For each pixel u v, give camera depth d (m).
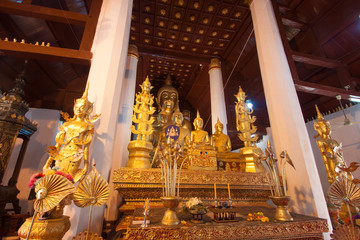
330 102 7.26
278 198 2.48
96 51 3.90
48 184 1.95
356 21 5.81
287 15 7.20
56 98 8.09
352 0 5.64
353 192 2.46
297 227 2.32
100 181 2.32
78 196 2.22
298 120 4.02
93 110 3.38
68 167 2.59
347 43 6.31
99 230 3.14
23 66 6.35
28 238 1.79
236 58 8.73
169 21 7.29
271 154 2.88
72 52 3.88
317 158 7.20
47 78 7.46
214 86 8.16
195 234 2.02
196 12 6.98
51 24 6.37
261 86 8.57
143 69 9.34
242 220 2.38
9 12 4.15
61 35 7.04
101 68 3.71
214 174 3.36
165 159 2.56
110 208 4.23
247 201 3.62
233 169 4.20
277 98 4.27
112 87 3.60
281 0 6.97
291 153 3.80
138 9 6.82
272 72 4.54
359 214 2.92
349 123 6.23
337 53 6.67
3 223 4.49
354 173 6.14
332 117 7.11
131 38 7.98
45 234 1.95
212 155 3.87
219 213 2.30
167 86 7.21
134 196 3.16
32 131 6.10
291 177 3.73
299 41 7.66
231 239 2.08
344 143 6.56
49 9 4.22
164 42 8.20
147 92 4.08
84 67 8.19
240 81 9.05
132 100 6.35
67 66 7.75
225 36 7.95
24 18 5.63
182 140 4.48
